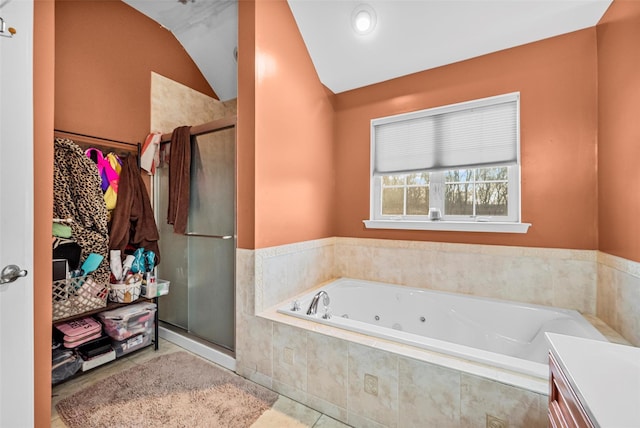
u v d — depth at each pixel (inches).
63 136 80.1
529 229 80.0
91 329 75.9
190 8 97.4
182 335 93.4
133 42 97.0
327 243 107.7
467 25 78.0
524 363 48.5
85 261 74.7
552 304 77.4
